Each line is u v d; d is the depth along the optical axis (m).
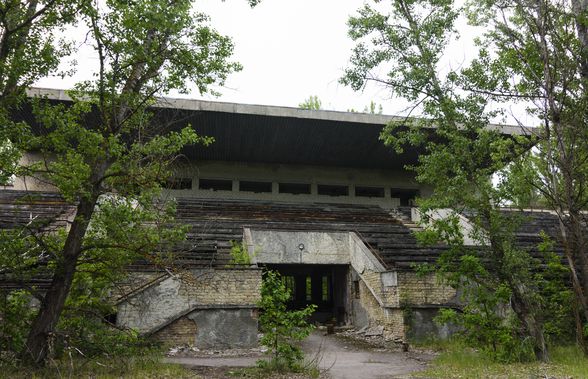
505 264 11.96
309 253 20.44
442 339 16.02
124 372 9.59
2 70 9.22
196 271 15.02
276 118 23.69
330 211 27.17
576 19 12.23
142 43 10.02
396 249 19.88
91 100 10.16
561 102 11.98
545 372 9.85
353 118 24.25
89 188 9.48
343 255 20.86
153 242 9.97
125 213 9.39
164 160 10.48
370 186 30.80
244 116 23.33
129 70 10.34
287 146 27.05
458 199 12.43
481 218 12.76
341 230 21.20
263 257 19.89
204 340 14.63
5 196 21.67
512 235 12.41
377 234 21.62
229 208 25.66
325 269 27.44
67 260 9.66
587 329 12.95
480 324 11.79
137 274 14.89
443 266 12.62
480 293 12.11
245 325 15.02
